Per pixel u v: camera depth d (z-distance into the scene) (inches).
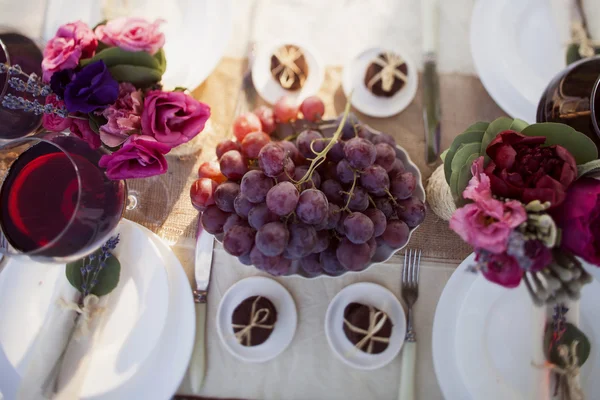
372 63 31.1
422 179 30.2
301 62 31.4
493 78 29.9
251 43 32.8
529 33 30.1
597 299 25.1
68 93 20.6
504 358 25.8
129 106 22.2
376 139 26.2
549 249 16.7
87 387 25.8
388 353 27.5
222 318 28.1
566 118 22.9
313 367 28.1
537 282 18.0
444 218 28.5
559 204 17.1
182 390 27.5
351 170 22.6
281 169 21.6
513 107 29.3
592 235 16.8
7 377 25.3
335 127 28.0
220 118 31.7
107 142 22.1
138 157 20.8
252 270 29.1
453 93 31.4
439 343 26.8
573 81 23.4
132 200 30.1
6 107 24.2
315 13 33.6
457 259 28.9
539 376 25.1
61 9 31.0
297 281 29.1
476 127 21.8
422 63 32.1
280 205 20.1
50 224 23.1
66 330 26.1
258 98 31.8
